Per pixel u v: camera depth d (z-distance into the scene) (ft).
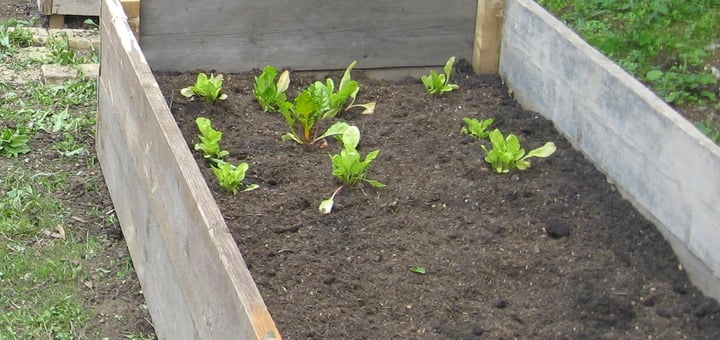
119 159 11.68
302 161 11.69
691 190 9.98
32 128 13.93
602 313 9.50
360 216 10.71
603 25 17.29
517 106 13.26
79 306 10.84
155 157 9.85
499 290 9.76
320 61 13.89
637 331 9.33
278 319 9.05
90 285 11.18
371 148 12.08
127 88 10.98
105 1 12.16
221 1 13.30
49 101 14.61
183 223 9.01
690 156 9.95
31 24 17.08
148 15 13.11
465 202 11.03
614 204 11.00
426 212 10.85
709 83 15.56
